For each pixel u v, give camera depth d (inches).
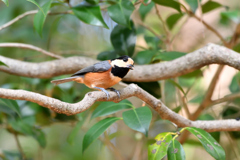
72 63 347.3
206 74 524.1
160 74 321.4
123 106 296.5
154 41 423.2
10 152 414.9
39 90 408.8
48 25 556.7
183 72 308.7
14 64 343.0
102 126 270.5
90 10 313.3
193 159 505.4
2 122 406.9
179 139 394.0
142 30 503.5
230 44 386.3
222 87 524.4
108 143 429.4
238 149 427.5
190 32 526.3
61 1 323.3
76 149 564.7
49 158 563.2
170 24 419.8
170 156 225.9
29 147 561.6
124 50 362.3
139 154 440.8
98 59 377.1
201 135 231.9
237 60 267.0
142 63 355.9
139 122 251.6
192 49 530.6
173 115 266.4
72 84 404.5
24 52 539.5
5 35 531.5
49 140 580.1
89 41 597.9
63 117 409.1
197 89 513.3
